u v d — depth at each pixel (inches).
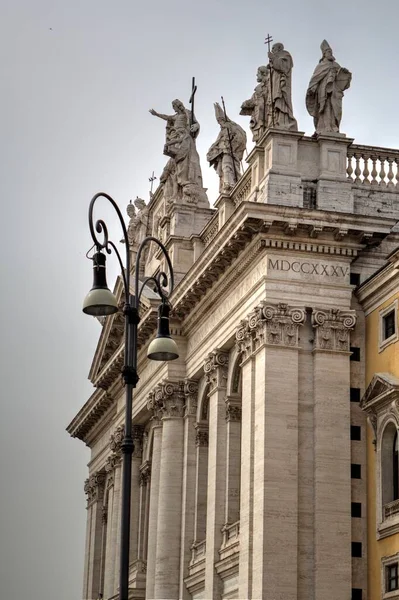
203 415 2359.7
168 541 2325.3
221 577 2078.0
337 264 1995.6
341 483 1898.4
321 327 1959.9
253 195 2084.2
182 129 2600.9
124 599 1272.1
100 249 1371.8
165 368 2439.7
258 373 1959.9
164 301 1433.3
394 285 1899.6
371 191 2050.9
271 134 2026.3
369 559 1870.1
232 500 2119.8
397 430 1851.6
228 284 2145.7
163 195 2748.5
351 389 1957.4
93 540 3309.5
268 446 1893.5
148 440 2731.3
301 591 1843.0
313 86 2076.8
